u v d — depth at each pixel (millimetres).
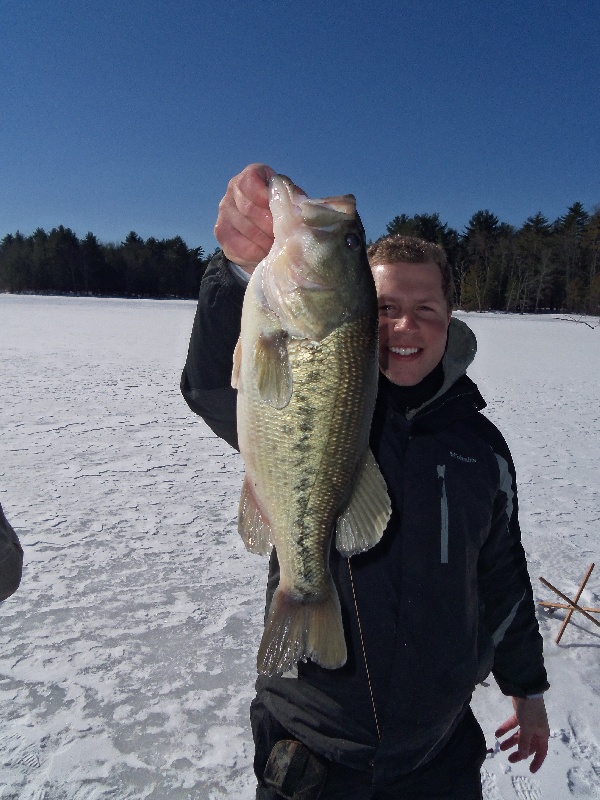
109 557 5148
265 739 2055
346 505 1892
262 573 5016
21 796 2838
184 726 3318
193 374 2041
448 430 2127
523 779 3025
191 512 6234
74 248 81375
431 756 2057
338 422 1835
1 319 32375
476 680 2127
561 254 74062
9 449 8141
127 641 4012
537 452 9211
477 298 71812
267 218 1834
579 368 20125
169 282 84438
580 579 5070
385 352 2137
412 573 1999
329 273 1802
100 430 9406
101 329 28641
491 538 2252
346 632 1996
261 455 1819
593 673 3863
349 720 1951
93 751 3117
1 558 2180
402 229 72438
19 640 3963
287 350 1798
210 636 4109
